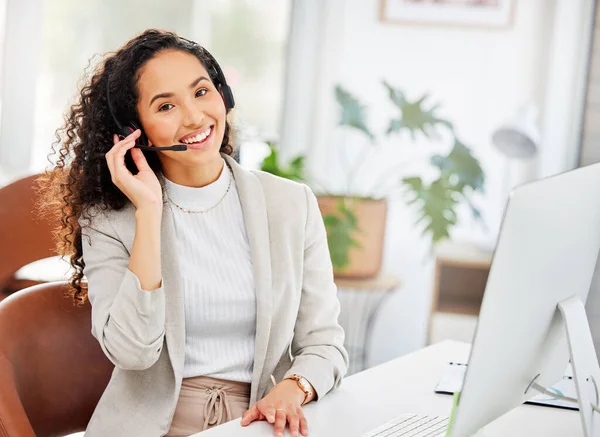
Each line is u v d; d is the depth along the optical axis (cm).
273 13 380
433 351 175
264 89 385
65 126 173
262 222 164
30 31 377
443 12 363
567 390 148
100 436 151
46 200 186
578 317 115
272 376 162
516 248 100
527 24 357
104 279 153
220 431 128
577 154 353
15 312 153
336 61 371
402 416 135
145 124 159
